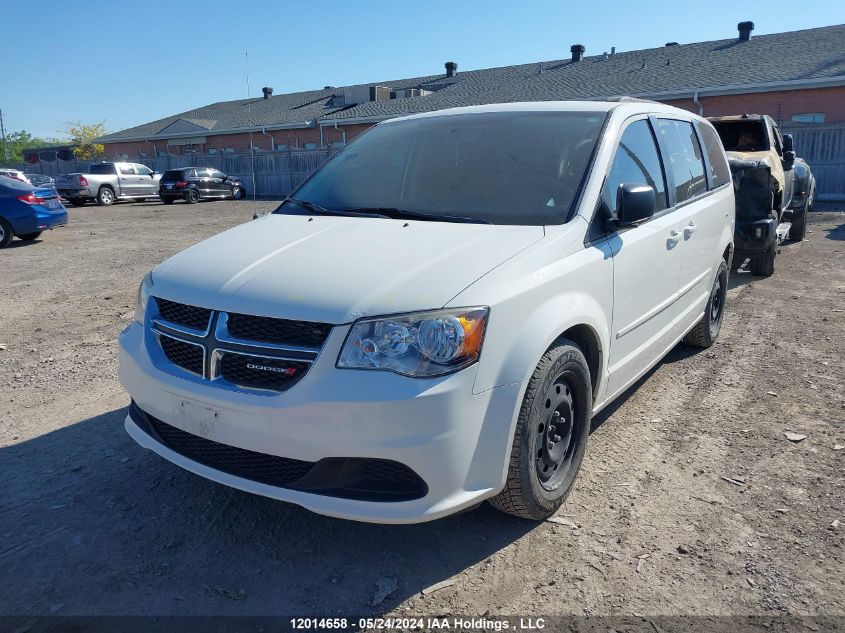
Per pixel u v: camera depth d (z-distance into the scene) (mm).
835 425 4406
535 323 2979
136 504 3496
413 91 36062
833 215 16203
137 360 3238
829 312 7301
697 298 5312
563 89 28156
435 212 3658
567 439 3379
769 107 22594
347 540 3195
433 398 2650
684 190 4859
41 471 3838
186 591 2836
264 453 2799
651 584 2873
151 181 30234
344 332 2693
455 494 2785
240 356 2857
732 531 3242
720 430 4363
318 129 36031
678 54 28453
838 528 3252
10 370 5590
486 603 2768
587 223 3469
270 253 3258
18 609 2719
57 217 14180
